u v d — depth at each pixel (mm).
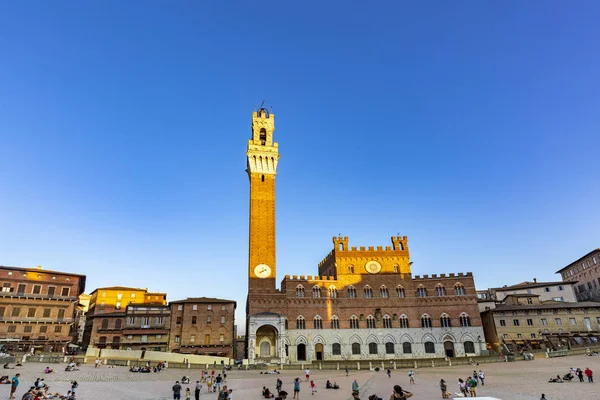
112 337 119812
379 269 124750
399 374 82625
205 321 116125
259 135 137250
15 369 76438
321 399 51938
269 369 92938
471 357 100750
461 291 121625
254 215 125438
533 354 103562
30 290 112500
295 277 120562
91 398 51219
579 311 115875
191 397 55375
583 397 48281
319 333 115938
